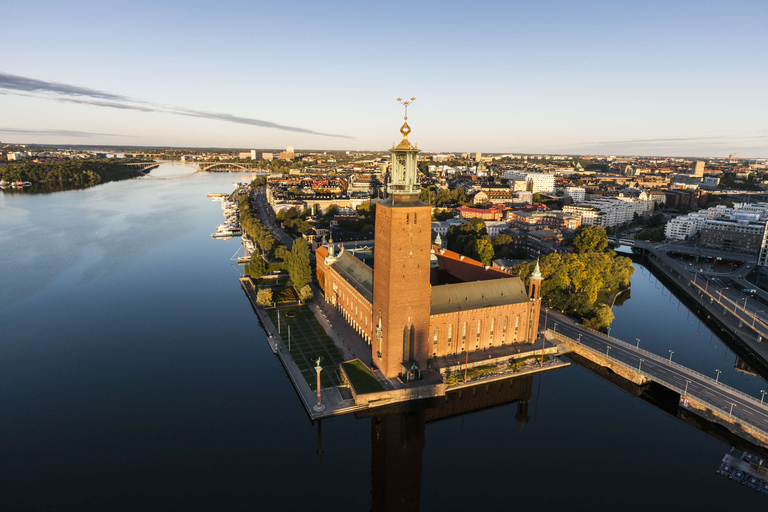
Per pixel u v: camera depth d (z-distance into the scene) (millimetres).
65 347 133625
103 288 187500
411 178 103875
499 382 118312
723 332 160750
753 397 110062
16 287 186750
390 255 103750
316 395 105562
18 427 96250
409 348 111375
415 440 95375
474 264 157500
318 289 185875
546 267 175125
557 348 133125
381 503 76188
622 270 195375
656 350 143250
